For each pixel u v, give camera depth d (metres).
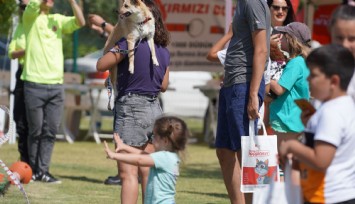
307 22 22.83
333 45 7.11
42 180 16.05
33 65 15.92
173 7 26.44
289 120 11.69
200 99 34.31
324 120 7.00
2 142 12.52
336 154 7.10
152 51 10.75
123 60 10.73
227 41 12.34
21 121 16.56
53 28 16.05
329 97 7.11
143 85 10.71
